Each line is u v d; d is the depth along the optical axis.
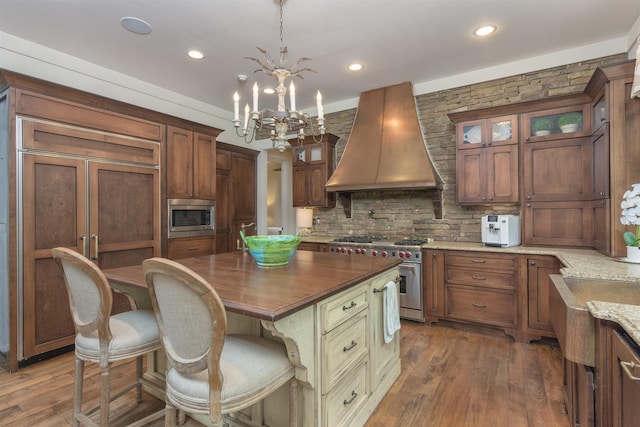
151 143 3.46
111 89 3.62
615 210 2.42
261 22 2.69
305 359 1.40
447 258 3.41
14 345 2.48
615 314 1.19
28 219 2.55
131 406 2.02
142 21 2.67
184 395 1.18
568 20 2.72
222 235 4.82
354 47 3.13
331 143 4.69
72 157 2.81
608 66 2.39
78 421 1.63
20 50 2.94
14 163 2.47
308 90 4.27
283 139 2.24
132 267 2.12
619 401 1.15
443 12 2.58
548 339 3.01
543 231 3.19
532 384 2.27
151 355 2.18
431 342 3.04
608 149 2.45
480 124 3.47
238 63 3.45
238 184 5.16
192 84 4.03
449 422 1.87
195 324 1.12
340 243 4.03
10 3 2.41
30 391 2.20
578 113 3.03
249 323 1.72
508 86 3.55
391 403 2.06
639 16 2.66
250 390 1.20
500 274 3.13
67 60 3.25
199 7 2.49
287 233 7.11
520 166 3.29
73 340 2.82
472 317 3.28
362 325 1.90
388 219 4.40
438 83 3.96
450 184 3.93
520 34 2.93
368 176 3.96
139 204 3.34
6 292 2.50
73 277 1.55
